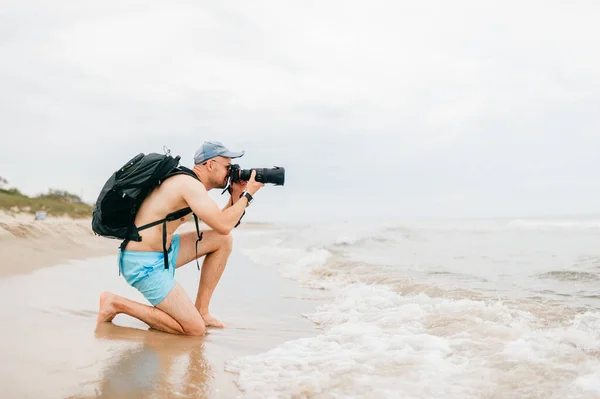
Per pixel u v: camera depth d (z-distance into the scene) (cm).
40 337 279
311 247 1150
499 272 598
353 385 228
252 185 359
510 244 1129
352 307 422
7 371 218
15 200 2278
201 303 369
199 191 329
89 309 366
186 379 233
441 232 1564
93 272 568
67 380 215
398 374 241
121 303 326
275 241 1516
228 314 407
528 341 280
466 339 293
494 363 249
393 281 522
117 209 319
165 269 330
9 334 280
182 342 303
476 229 1727
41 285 454
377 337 309
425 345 286
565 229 1683
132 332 313
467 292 438
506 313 346
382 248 1076
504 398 209
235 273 694
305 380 235
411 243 1215
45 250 696
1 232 689
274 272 703
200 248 363
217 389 223
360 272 627
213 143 363
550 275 557
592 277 527
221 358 272
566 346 269
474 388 221
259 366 257
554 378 226
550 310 357
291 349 290
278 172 364
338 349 289
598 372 229
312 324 371
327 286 556
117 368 238
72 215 2538
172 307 322
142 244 326
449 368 246
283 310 425
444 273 589
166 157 333
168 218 331
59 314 342
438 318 346
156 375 233
